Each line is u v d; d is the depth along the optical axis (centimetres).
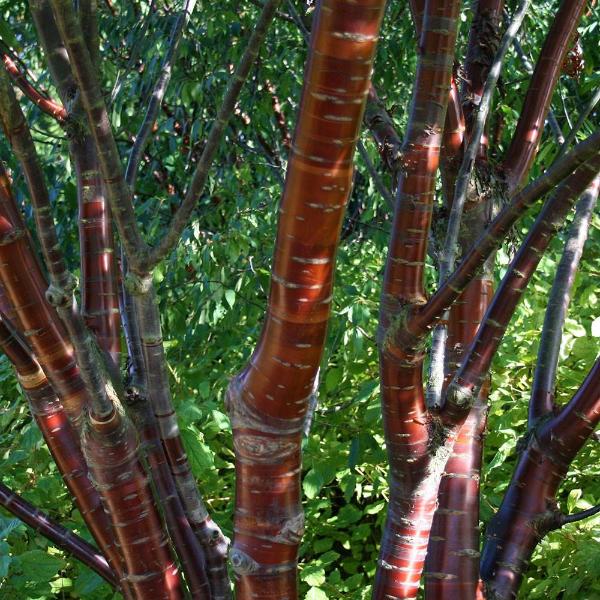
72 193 382
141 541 127
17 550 236
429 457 128
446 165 157
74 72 99
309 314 99
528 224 302
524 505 151
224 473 286
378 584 133
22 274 117
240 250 294
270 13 106
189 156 378
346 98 89
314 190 93
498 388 262
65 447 135
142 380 150
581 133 271
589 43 278
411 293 120
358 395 248
